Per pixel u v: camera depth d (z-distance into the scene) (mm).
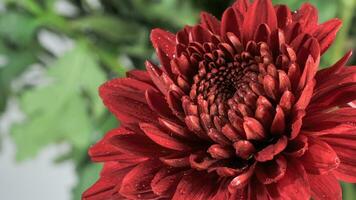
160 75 370
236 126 351
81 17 651
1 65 666
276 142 355
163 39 384
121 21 608
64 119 632
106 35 638
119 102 379
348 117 349
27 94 630
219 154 354
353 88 354
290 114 353
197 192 354
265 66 353
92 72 637
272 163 355
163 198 361
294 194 342
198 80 361
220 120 354
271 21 368
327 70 361
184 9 586
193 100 359
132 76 390
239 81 357
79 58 637
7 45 666
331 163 339
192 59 365
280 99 348
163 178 355
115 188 371
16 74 663
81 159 639
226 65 363
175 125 359
